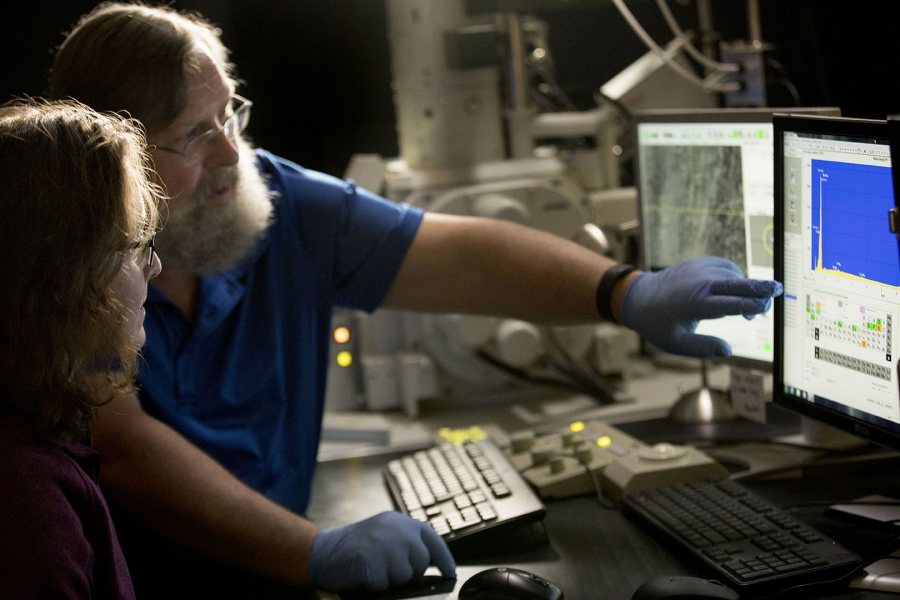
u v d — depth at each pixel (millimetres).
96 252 827
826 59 1596
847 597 1054
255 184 1438
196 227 1364
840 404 1199
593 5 2174
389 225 1556
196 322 1419
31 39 2293
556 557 1238
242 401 1453
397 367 2082
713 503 1265
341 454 1705
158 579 1364
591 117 2141
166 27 1330
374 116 2475
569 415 2018
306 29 2418
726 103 1889
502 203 1948
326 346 1579
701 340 1297
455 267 1529
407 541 1183
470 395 2117
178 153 1310
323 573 1186
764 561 1107
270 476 1457
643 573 1176
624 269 1412
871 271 1119
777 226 1253
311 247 1550
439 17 2039
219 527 1229
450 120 2062
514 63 2082
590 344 2100
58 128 833
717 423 1639
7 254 808
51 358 824
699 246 1525
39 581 791
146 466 1244
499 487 1341
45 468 826
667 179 1556
